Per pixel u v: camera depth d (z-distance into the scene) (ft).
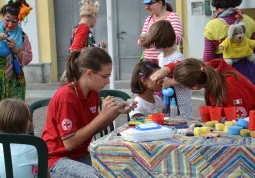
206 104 13.41
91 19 24.08
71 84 12.85
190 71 12.62
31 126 14.37
